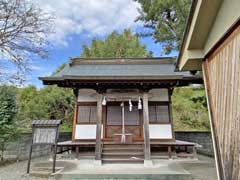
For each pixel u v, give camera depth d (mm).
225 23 2600
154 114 8578
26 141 8906
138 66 10258
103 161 6805
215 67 3023
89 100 8750
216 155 2939
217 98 2939
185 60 3590
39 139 5871
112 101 8859
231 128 2492
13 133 7969
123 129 8141
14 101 8305
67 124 14555
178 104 15016
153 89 8812
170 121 8453
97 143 6918
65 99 15148
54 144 5781
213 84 3104
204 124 13289
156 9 12984
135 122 8664
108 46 18516
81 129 8414
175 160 7266
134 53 17797
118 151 7328
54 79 7543
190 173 5281
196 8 2926
